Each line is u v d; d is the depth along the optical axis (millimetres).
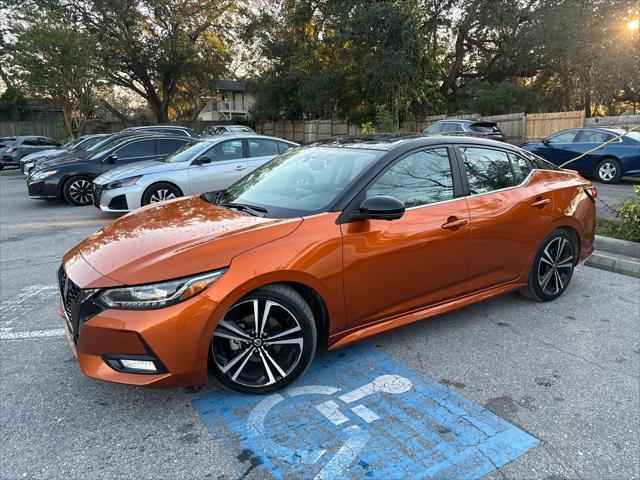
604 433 2590
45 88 24719
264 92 33406
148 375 2557
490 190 3889
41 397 2939
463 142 3854
